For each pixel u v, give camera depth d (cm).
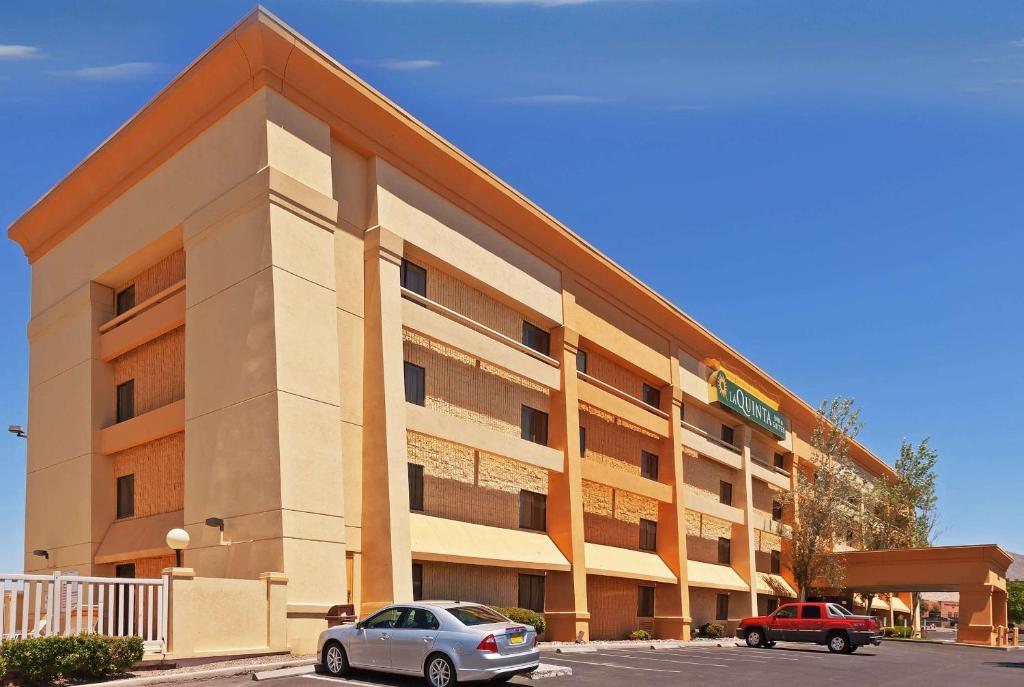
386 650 1728
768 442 5644
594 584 3734
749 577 4944
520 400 3366
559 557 3288
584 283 3788
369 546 2511
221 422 2458
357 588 2483
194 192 2733
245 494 2338
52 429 3253
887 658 3284
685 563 4181
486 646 1627
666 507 4238
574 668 2156
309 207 2530
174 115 2809
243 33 2498
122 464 3005
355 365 2633
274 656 2097
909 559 5219
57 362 3300
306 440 2355
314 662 1983
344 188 2719
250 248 2470
